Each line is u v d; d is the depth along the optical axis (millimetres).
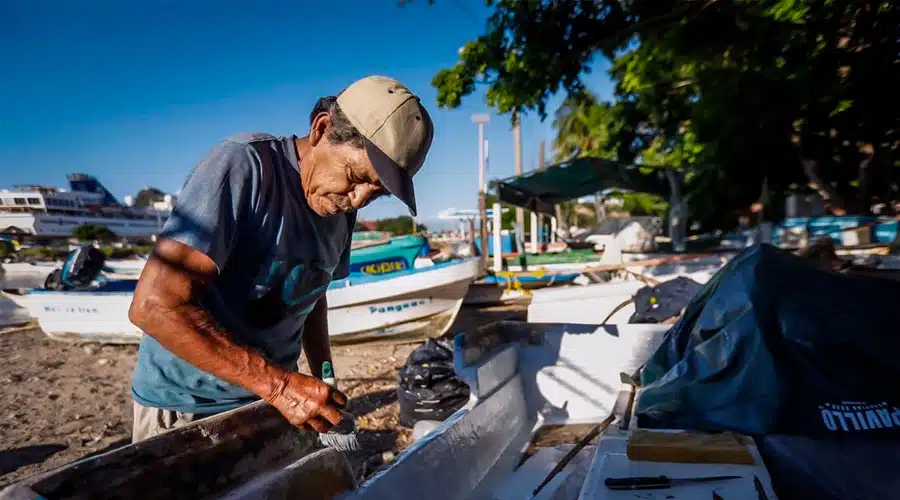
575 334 3688
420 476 2191
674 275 7492
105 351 9219
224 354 1351
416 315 9031
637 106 15953
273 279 1713
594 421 3535
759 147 14758
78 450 4961
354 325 8844
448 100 8188
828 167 14445
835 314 2254
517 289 12289
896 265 5781
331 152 1560
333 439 1596
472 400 2986
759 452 1974
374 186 1609
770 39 7809
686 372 2402
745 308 2369
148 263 1385
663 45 8500
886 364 2104
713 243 13938
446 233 34469
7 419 5746
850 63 7852
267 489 1354
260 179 1565
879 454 1928
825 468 1945
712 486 1755
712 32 7945
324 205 1677
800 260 2592
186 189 1465
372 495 1799
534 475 2883
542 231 27906
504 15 7148
